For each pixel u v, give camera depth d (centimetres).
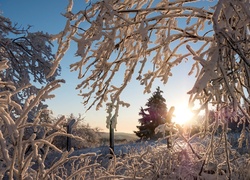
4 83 269
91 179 434
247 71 332
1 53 1198
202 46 455
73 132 2338
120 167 494
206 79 275
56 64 441
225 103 382
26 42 1253
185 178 441
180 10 472
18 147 253
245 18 348
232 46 299
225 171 473
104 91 472
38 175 273
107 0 415
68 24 414
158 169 453
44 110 273
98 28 397
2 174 256
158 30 485
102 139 2531
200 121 477
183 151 473
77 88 469
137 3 498
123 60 472
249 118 368
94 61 433
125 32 455
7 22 1238
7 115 243
